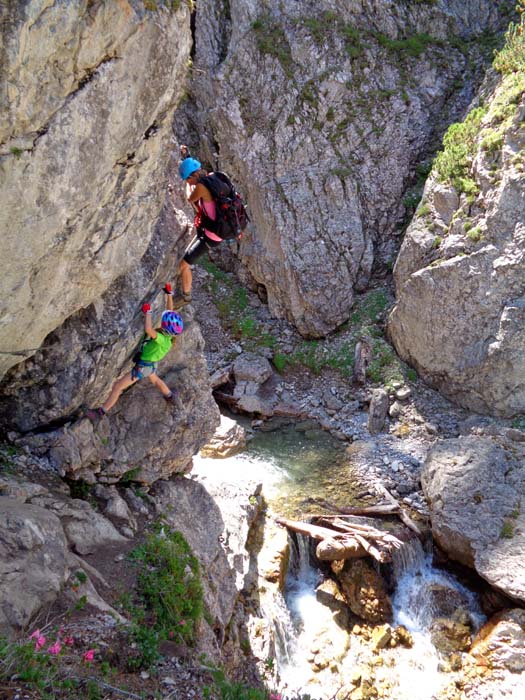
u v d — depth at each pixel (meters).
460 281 15.11
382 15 19.38
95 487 9.11
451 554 11.80
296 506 12.88
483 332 15.03
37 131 4.86
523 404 14.76
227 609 9.33
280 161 18.39
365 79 18.86
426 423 15.43
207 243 7.56
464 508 11.89
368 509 12.68
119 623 6.32
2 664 4.93
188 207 8.96
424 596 11.36
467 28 20.11
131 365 8.92
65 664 5.42
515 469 12.66
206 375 10.58
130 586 7.46
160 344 8.16
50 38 4.48
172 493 10.25
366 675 9.98
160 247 8.20
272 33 18.73
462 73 19.66
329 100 18.56
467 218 15.58
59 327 7.68
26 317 6.27
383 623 10.85
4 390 8.02
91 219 6.05
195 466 13.53
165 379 9.96
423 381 16.50
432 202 16.53
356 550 11.31
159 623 7.09
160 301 8.70
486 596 11.05
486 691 9.70
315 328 18.03
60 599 6.37
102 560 7.72
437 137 19.36
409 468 14.07
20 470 8.15
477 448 13.28
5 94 4.35
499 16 20.31
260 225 18.69
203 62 19.56
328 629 10.70
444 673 10.12
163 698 5.58
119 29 5.05
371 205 18.72
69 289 6.57
